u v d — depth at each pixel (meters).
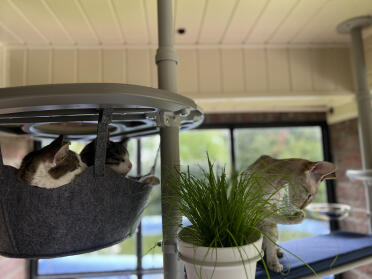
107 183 0.52
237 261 0.50
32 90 0.42
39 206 0.47
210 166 0.55
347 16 1.36
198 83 1.64
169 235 0.62
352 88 1.70
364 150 1.43
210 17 1.34
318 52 1.71
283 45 1.68
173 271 0.61
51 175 0.59
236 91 1.65
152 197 0.73
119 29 1.42
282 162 0.75
